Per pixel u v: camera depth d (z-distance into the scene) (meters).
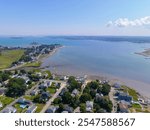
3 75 104.81
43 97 76.25
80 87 89.75
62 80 108.31
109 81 112.88
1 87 91.94
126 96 79.31
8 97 78.81
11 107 67.56
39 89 90.00
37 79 104.69
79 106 70.19
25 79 101.25
